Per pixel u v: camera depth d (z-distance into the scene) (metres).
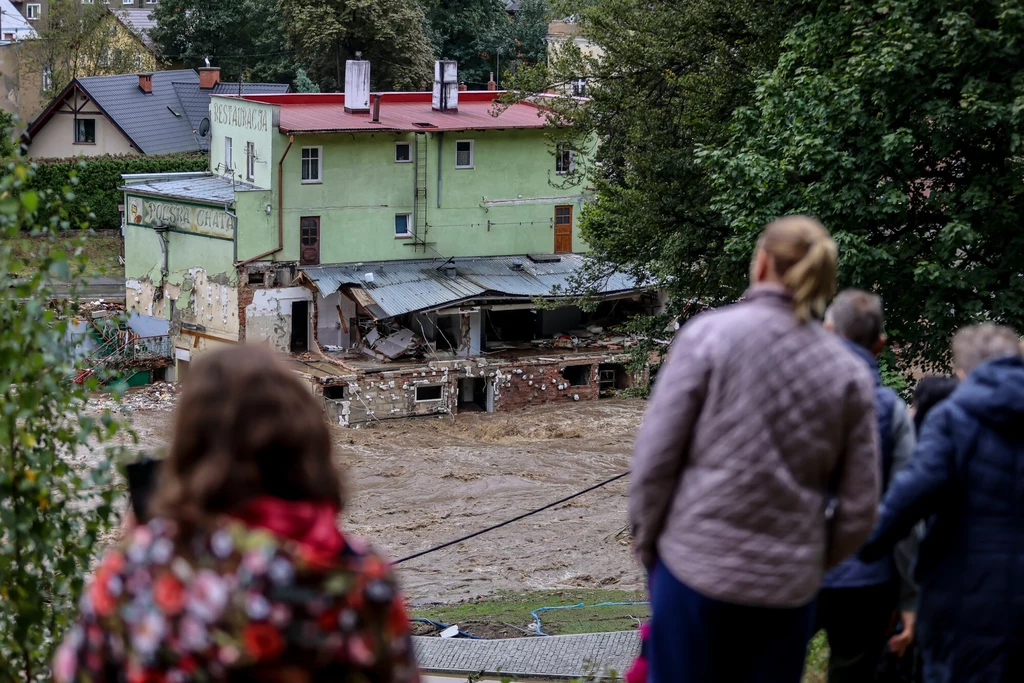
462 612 22.19
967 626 5.17
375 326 52.00
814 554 4.09
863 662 5.77
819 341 4.13
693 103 31.03
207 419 2.78
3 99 77.19
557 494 36.78
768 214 22.58
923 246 22.72
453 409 49.72
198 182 53.56
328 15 71.56
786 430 4.02
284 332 51.06
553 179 56.25
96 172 65.88
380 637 2.80
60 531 7.73
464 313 51.06
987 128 21.22
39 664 7.65
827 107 21.70
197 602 2.67
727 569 4.00
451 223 54.16
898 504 5.15
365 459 40.75
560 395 52.19
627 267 38.28
